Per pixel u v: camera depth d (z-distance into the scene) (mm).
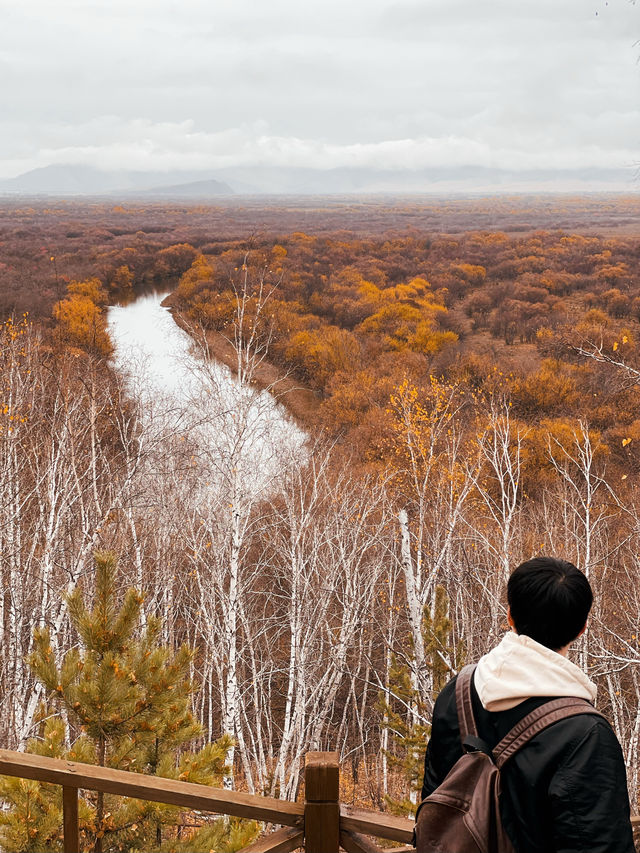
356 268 103750
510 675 1834
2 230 149000
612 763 1678
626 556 17547
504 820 1748
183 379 23266
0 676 12844
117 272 92125
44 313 56594
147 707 4605
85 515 14812
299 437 26422
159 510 16516
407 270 106812
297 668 15109
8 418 15719
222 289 67625
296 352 51688
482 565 15391
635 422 37562
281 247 110562
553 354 53625
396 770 19609
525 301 82250
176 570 17422
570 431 34000
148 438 16906
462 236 156250
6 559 13773
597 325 56656
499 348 62469
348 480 19656
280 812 2400
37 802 4559
